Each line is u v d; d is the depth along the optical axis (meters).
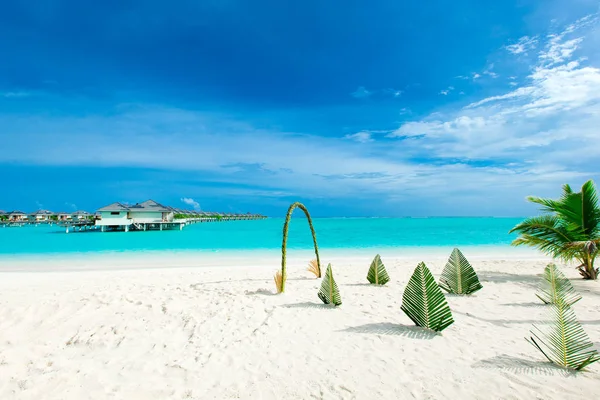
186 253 18.36
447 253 17.42
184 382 3.63
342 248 20.41
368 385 3.42
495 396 3.17
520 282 8.47
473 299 6.68
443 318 4.72
